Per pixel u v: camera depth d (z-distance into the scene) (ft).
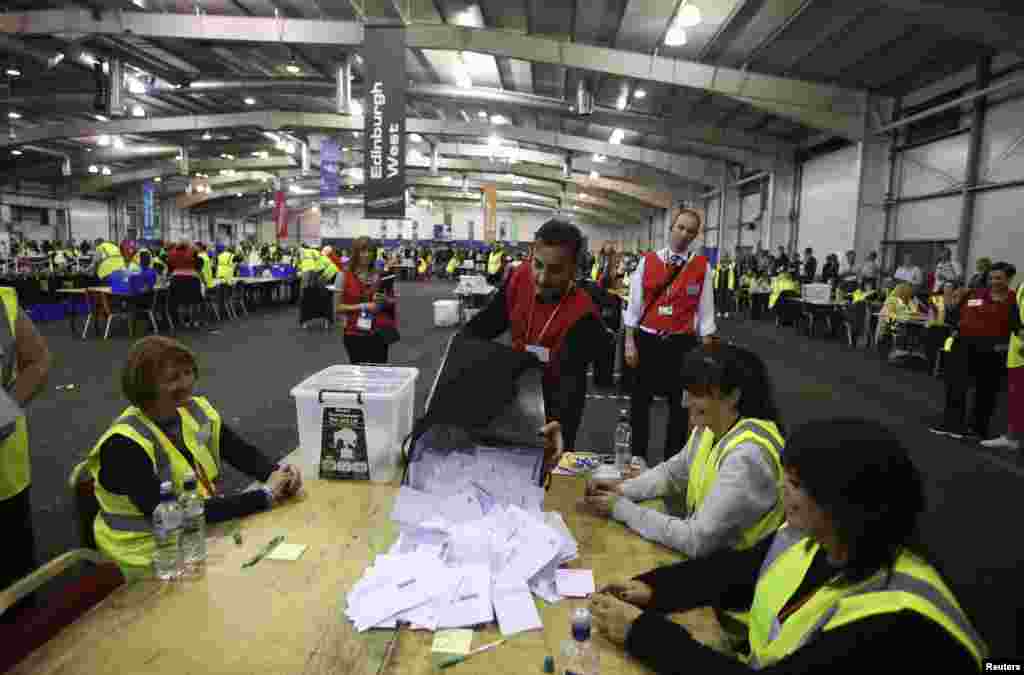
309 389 5.87
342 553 4.47
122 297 28.73
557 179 90.22
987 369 15.78
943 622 2.42
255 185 119.34
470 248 115.75
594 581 4.27
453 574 4.07
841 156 45.27
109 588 4.40
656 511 5.25
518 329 6.79
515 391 5.40
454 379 5.31
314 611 3.74
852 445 2.63
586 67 37.73
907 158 37.42
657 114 52.54
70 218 97.35
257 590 3.95
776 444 4.66
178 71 46.93
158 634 3.47
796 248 52.60
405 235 138.21
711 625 3.91
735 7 29.58
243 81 47.60
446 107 60.95
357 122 61.31
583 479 6.45
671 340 10.40
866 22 28.99
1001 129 30.07
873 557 2.68
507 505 5.02
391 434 5.79
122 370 5.07
